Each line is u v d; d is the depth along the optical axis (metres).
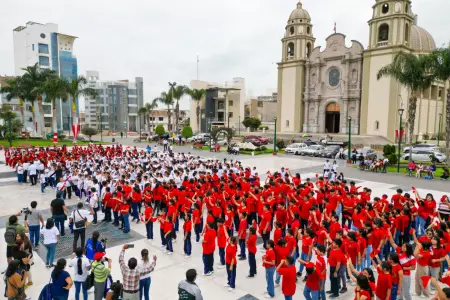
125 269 6.89
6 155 29.61
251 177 17.83
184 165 22.25
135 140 61.72
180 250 11.20
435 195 19.33
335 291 8.18
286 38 62.25
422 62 28.91
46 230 9.42
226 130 43.50
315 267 7.34
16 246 8.07
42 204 16.62
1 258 10.42
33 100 55.94
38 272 9.37
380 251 9.48
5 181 22.20
